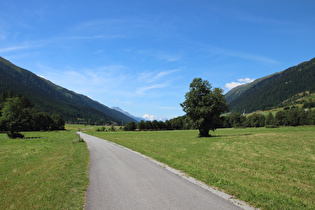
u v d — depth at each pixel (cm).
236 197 678
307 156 1769
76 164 1398
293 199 668
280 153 1947
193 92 4391
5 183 980
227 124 13588
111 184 872
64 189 795
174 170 1160
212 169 1241
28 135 6869
